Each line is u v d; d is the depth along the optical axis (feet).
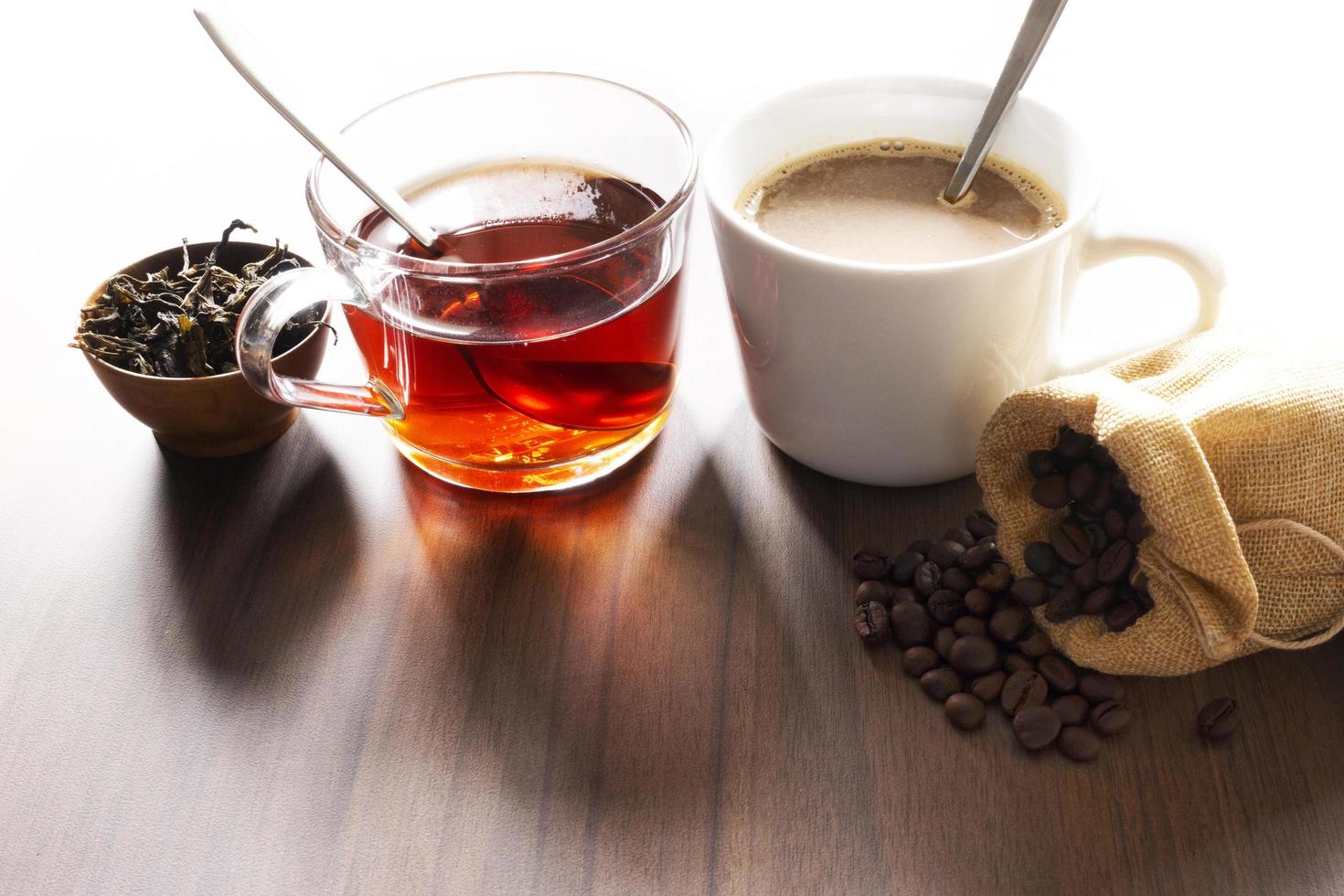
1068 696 1.44
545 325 1.47
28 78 2.20
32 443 1.68
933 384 1.50
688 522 1.60
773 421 1.59
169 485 1.65
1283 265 1.80
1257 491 1.43
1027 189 1.59
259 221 1.90
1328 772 1.40
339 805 1.41
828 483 1.63
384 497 1.63
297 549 1.59
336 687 1.48
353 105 2.12
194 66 2.22
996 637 1.47
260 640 1.52
